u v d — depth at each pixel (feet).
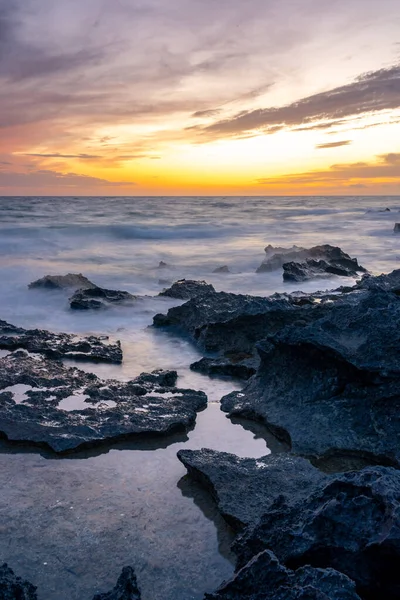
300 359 22.85
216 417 22.79
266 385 24.00
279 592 10.32
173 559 13.69
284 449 20.17
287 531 12.17
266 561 11.09
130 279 63.10
